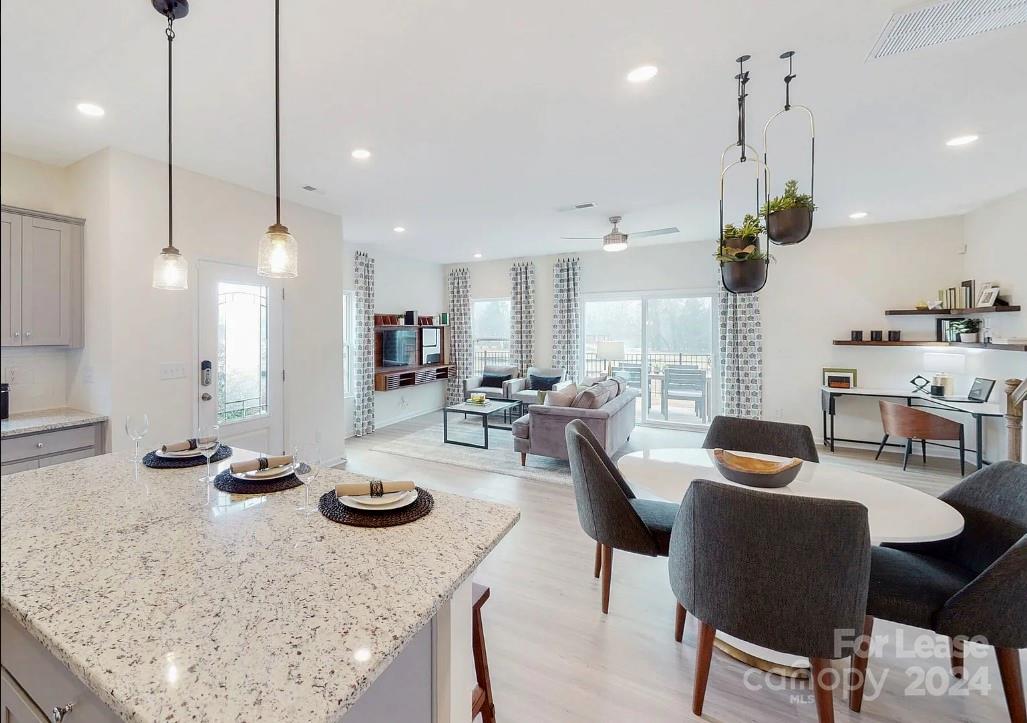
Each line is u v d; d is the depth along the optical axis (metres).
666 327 6.57
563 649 2.08
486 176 3.61
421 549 1.24
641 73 2.26
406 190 3.94
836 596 1.45
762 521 1.48
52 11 1.79
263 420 3.95
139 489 1.65
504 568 2.75
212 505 1.52
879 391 5.08
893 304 5.20
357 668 0.85
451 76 2.27
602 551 2.51
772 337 5.79
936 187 3.94
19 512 1.46
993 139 3.00
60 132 2.78
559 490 4.05
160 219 3.22
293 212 4.24
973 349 4.69
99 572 1.13
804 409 5.65
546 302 7.34
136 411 3.10
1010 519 1.73
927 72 2.27
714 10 1.84
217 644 0.90
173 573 1.13
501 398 6.98
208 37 1.96
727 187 3.90
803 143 3.05
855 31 1.96
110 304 2.98
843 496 1.94
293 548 1.25
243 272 3.79
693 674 1.94
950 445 4.92
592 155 3.23
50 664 0.99
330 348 4.60
